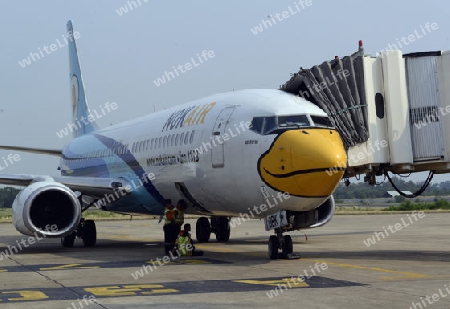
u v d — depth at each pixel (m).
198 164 16.55
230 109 15.88
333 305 8.59
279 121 14.41
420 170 16.61
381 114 16.02
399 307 8.44
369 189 172.62
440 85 15.82
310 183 13.48
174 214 17.59
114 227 38.91
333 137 14.21
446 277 11.35
